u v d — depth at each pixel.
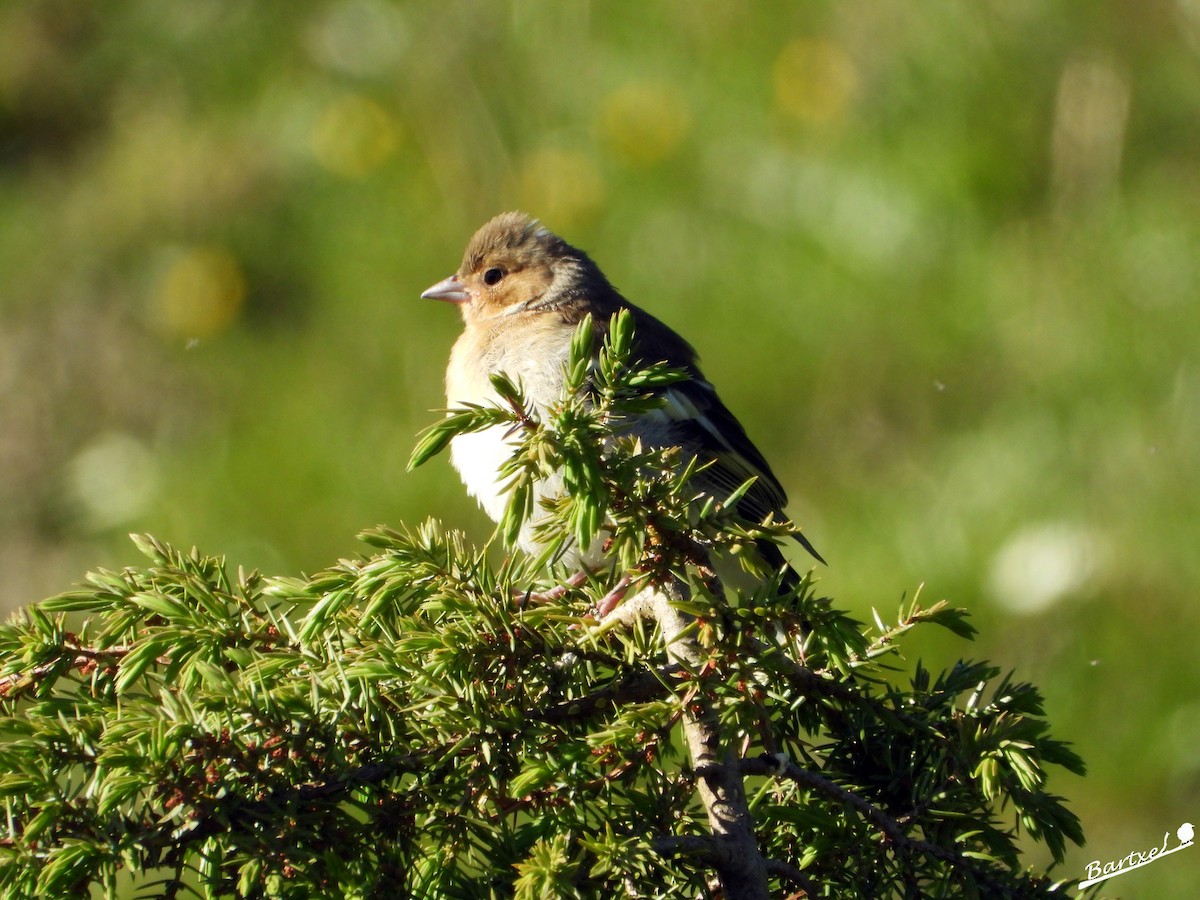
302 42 13.68
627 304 9.08
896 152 11.91
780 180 12.03
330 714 4.12
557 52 12.88
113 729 3.87
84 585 4.85
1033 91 11.89
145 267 13.12
